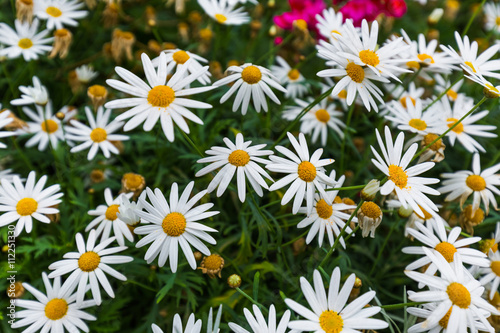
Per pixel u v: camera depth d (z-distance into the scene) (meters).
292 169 0.41
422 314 0.39
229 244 0.49
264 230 0.45
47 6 0.55
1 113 0.44
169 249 0.40
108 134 0.50
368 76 0.43
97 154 0.53
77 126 0.50
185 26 0.60
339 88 0.42
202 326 0.43
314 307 0.37
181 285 0.45
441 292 0.38
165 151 0.52
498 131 0.58
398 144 0.42
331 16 0.55
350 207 0.44
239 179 0.42
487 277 0.45
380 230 0.53
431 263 0.42
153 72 0.42
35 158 0.53
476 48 0.47
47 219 0.43
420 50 0.51
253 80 0.46
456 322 0.38
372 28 0.44
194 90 0.41
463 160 0.57
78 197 0.50
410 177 0.41
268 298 0.46
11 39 0.53
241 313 0.46
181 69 0.42
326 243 0.48
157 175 0.51
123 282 0.45
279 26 0.59
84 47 0.64
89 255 0.41
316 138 0.53
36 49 0.53
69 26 0.64
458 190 0.48
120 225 0.44
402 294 0.50
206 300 0.48
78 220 0.49
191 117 0.41
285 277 0.46
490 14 0.66
